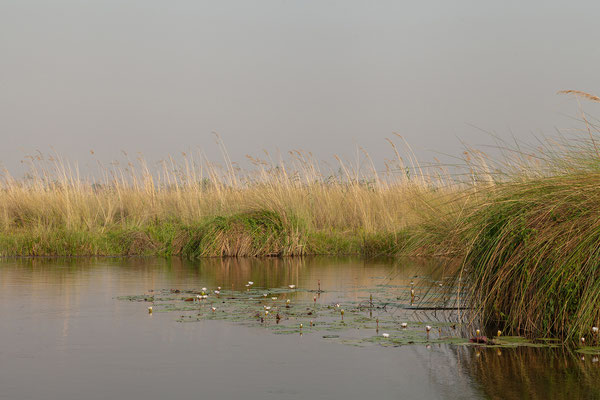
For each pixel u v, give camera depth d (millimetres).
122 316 7234
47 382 4664
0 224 17219
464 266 7359
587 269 6219
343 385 4641
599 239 6195
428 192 14672
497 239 6797
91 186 20141
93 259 14336
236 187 18719
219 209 17594
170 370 4996
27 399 4285
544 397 4379
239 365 5160
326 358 5414
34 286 9617
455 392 4496
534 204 6844
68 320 6988
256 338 6145
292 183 18500
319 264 13234
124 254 15609
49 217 17656
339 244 16156
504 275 6703
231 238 15367
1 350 5621
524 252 6625
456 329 6668
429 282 9906
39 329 6504
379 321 7062
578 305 6129
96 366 5098
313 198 18922
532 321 6496
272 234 15562
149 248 15742
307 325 6793
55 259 14242
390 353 5602
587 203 6516
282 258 14781
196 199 18188
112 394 4395
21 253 15266
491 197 7457
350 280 10547
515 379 4824
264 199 16375
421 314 7547
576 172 6875
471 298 7082
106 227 17328
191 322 6910
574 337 6125
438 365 5207
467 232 7656
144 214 18172
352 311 7676
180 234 15820
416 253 14539
